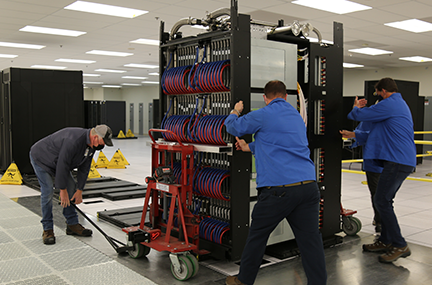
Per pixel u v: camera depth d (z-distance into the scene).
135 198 6.14
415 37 10.52
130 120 28.89
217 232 3.34
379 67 16.72
